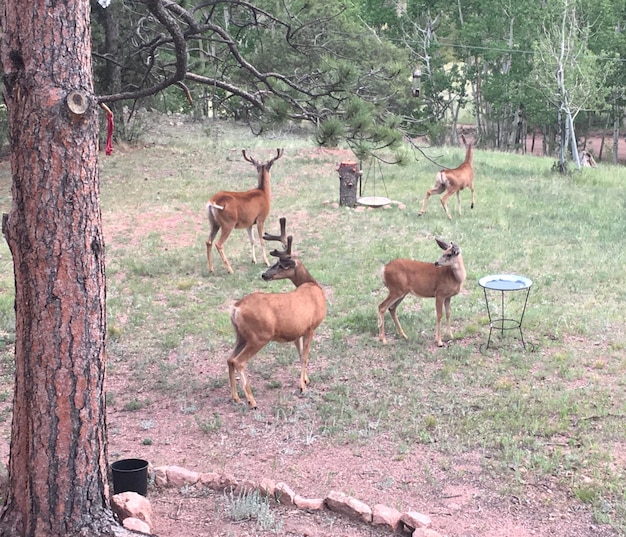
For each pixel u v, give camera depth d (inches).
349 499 247.8
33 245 206.8
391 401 350.6
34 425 211.3
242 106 541.6
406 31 1952.5
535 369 381.7
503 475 280.5
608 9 1631.4
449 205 776.9
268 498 257.8
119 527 217.8
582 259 567.2
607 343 413.1
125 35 952.3
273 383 372.8
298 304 350.9
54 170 205.5
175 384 378.3
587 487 268.4
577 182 946.1
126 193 834.2
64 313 208.8
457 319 458.9
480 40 1814.7
